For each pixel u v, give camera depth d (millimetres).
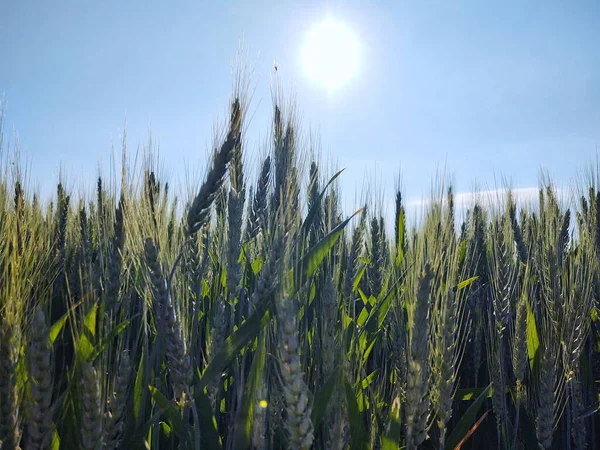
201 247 429
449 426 527
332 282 366
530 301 551
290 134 481
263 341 324
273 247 352
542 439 435
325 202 556
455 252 390
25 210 414
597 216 630
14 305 282
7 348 263
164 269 369
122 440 324
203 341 514
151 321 438
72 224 683
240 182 443
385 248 614
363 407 375
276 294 297
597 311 599
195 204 343
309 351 414
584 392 556
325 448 324
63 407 305
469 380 633
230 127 362
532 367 484
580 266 519
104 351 301
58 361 438
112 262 369
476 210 809
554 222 636
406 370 347
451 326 355
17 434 265
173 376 327
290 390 266
